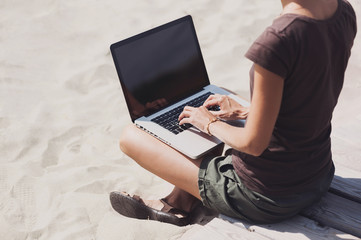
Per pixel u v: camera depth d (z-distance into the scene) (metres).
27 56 4.55
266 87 1.59
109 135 3.62
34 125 3.66
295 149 1.79
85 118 3.80
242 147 1.76
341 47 1.66
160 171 2.27
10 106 3.90
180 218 2.45
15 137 3.53
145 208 2.49
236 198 1.97
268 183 1.88
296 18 1.56
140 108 2.48
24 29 4.92
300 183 1.89
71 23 5.01
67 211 2.82
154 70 2.55
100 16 5.11
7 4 5.30
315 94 1.66
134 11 5.16
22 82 4.21
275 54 1.54
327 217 2.05
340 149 2.48
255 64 1.58
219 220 2.04
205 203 2.09
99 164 3.29
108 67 4.40
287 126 1.75
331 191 2.22
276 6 5.18
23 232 2.68
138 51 2.52
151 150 2.28
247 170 1.91
